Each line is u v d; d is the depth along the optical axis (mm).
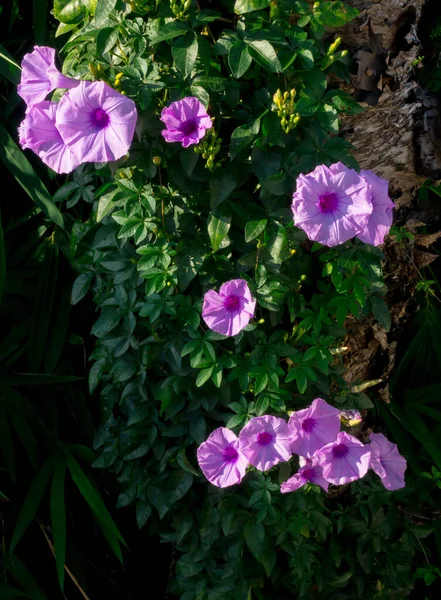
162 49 819
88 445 1060
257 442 857
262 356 889
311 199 760
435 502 1132
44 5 954
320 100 824
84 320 1062
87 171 904
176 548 1009
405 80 900
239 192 857
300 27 815
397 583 1069
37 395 1066
